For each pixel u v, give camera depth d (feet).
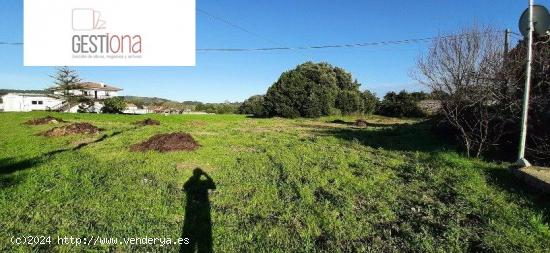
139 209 18.15
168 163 30.19
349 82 147.13
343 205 18.76
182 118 114.21
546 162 26.84
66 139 48.80
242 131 65.67
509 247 13.76
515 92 30.09
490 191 20.80
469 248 13.93
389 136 53.42
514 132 29.78
